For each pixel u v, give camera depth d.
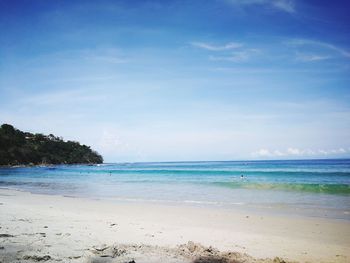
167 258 5.77
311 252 7.46
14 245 6.35
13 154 130.00
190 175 48.06
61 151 168.25
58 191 25.05
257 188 25.59
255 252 7.32
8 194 22.25
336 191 22.62
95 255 5.75
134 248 6.53
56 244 6.56
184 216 12.73
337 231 10.02
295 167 71.50
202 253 6.42
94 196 20.84
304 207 15.34
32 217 10.86
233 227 10.58
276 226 10.79
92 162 190.88
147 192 23.67
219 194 21.64
